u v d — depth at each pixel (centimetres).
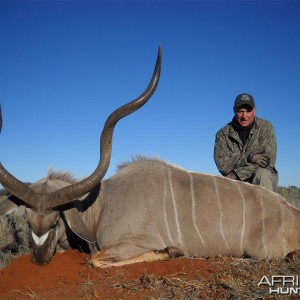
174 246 263
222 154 343
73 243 286
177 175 278
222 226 263
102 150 264
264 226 261
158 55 260
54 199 249
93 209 285
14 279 234
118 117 262
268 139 334
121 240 263
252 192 273
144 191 273
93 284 222
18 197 246
